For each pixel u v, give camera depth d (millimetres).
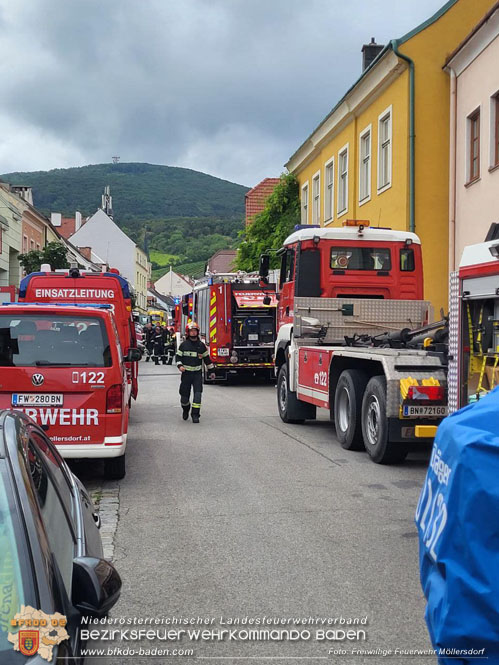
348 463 9445
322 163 28484
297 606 4672
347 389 10266
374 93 22078
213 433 12156
